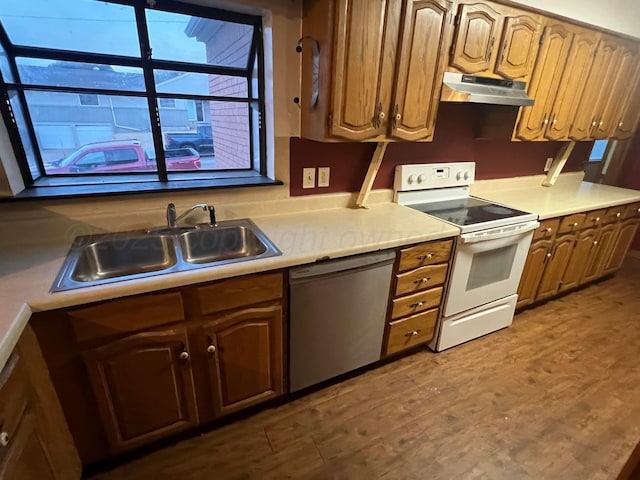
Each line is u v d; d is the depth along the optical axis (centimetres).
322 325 163
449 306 204
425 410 175
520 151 279
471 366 207
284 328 155
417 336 204
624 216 285
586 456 153
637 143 355
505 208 227
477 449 155
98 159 164
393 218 196
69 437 122
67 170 161
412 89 169
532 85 210
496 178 277
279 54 165
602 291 302
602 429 167
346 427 165
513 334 238
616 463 150
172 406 141
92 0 135
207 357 139
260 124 185
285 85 172
